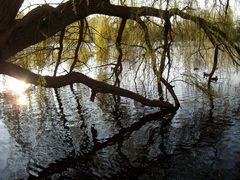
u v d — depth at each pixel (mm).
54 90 29562
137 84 27312
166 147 14133
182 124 17109
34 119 20438
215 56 19219
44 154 14469
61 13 12500
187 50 17141
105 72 25766
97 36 19344
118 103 22828
